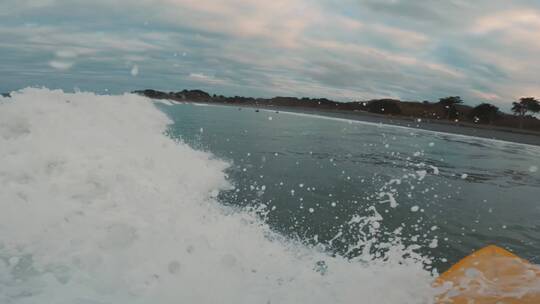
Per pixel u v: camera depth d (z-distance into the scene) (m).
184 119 8.11
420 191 3.47
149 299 1.29
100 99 4.39
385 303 1.45
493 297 1.39
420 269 1.72
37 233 1.58
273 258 1.83
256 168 3.88
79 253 1.48
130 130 3.81
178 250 1.62
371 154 5.48
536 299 1.35
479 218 2.83
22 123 2.79
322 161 4.57
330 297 1.48
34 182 2.02
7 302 1.16
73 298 1.22
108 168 2.34
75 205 1.85
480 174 4.68
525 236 2.54
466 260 1.65
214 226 2.06
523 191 3.88
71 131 2.86
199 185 2.93
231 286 1.47
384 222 2.56
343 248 2.10
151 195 2.21
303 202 2.85
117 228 1.66
